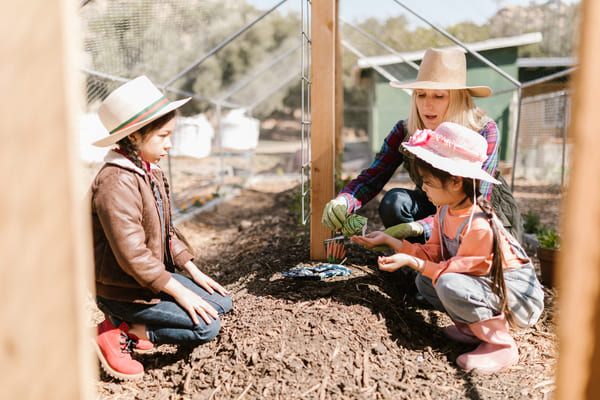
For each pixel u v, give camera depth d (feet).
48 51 2.62
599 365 2.98
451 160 7.04
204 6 17.40
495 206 9.61
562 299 3.02
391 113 33.27
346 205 9.07
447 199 7.18
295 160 35.53
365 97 47.55
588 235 2.92
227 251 14.20
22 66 2.58
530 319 7.13
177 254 8.02
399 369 6.72
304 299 8.30
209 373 6.64
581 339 2.99
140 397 6.50
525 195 24.12
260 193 26.66
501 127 26.02
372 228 15.19
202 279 7.98
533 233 15.14
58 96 2.66
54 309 2.76
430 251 8.03
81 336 2.84
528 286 7.12
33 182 2.65
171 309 7.01
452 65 8.75
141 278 6.62
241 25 56.70
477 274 7.15
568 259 2.97
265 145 55.42
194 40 30.53
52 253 2.72
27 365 2.75
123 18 13.74
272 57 49.98
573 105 2.90
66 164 2.70
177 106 7.26
